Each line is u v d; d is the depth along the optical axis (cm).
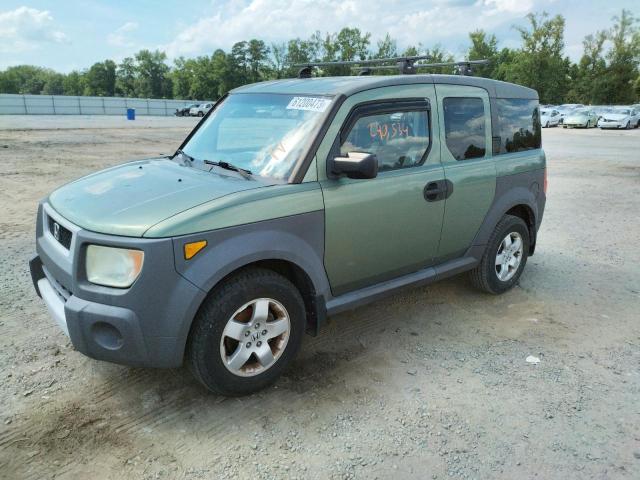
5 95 5409
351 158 315
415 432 288
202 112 5559
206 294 278
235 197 294
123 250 267
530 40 5650
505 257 481
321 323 341
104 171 384
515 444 280
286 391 324
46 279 340
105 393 316
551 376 349
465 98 425
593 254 636
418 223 384
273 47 7212
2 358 349
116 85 12112
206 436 280
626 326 432
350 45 6819
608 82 5647
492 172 438
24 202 836
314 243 325
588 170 1395
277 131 352
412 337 402
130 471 254
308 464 262
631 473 260
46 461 258
